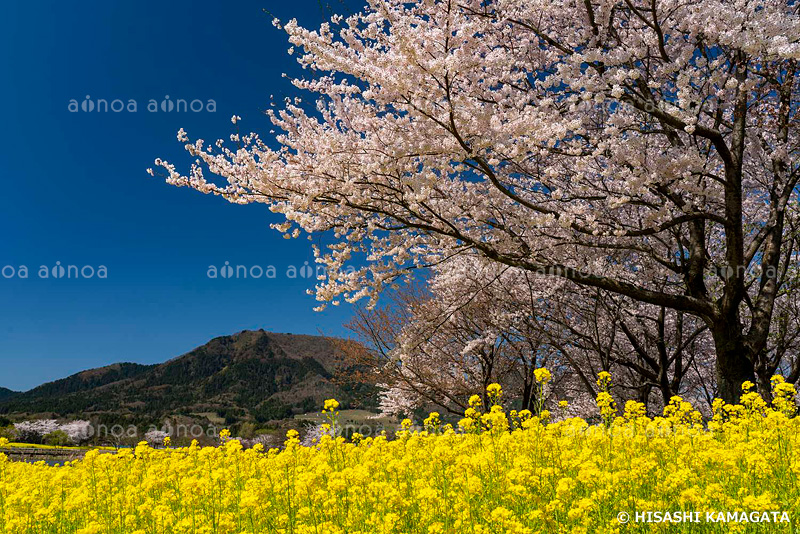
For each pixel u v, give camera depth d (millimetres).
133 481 5516
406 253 9641
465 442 5117
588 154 9211
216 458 5715
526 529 2820
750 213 12055
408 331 11664
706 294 9602
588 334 13453
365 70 7684
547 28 10344
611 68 7801
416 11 8414
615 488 3398
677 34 8883
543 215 8578
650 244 11406
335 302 9836
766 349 11773
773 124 10344
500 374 16016
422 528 3400
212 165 9078
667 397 11688
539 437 4500
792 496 3242
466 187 10172
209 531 3693
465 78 8648
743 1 7590
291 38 7797
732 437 4770
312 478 3725
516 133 7734
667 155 8812
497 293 13180
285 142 9039
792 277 11633
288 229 9102
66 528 4492
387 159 8180
